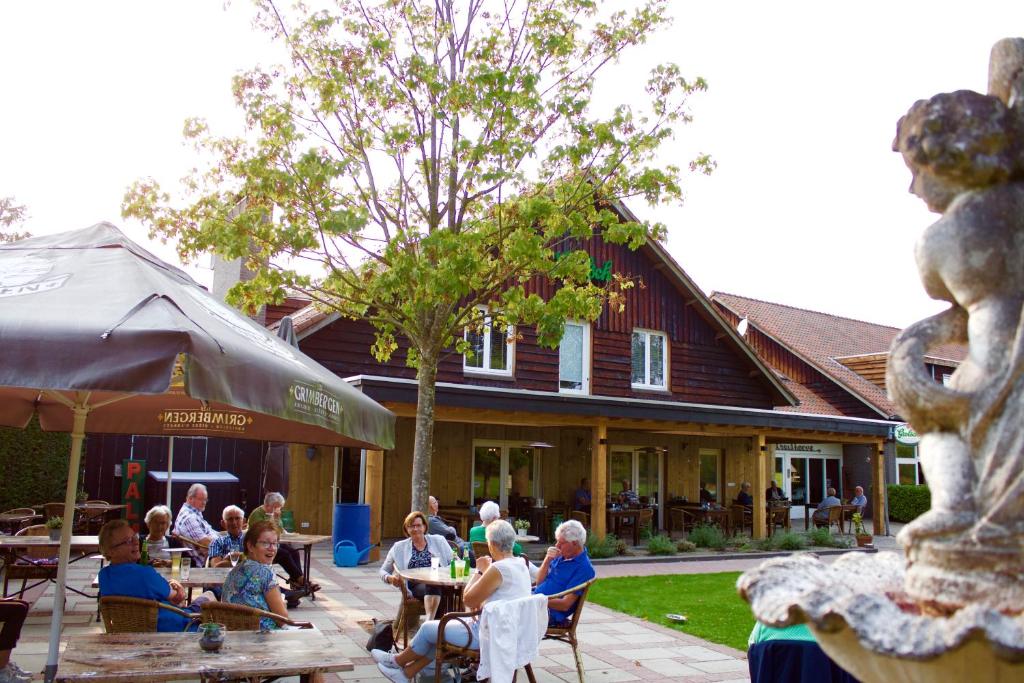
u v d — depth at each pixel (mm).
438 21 9172
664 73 9125
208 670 3957
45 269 4469
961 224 2588
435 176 9219
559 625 6578
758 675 4316
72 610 8891
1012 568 2227
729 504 22891
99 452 17688
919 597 2383
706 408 18547
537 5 9273
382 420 5957
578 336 21875
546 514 19781
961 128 2602
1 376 3451
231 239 8680
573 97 9109
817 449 31828
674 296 23719
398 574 7664
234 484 18391
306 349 17219
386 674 6098
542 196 8992
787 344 33250
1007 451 2332
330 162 8547
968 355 2617
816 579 2664
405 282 8359
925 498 28938
